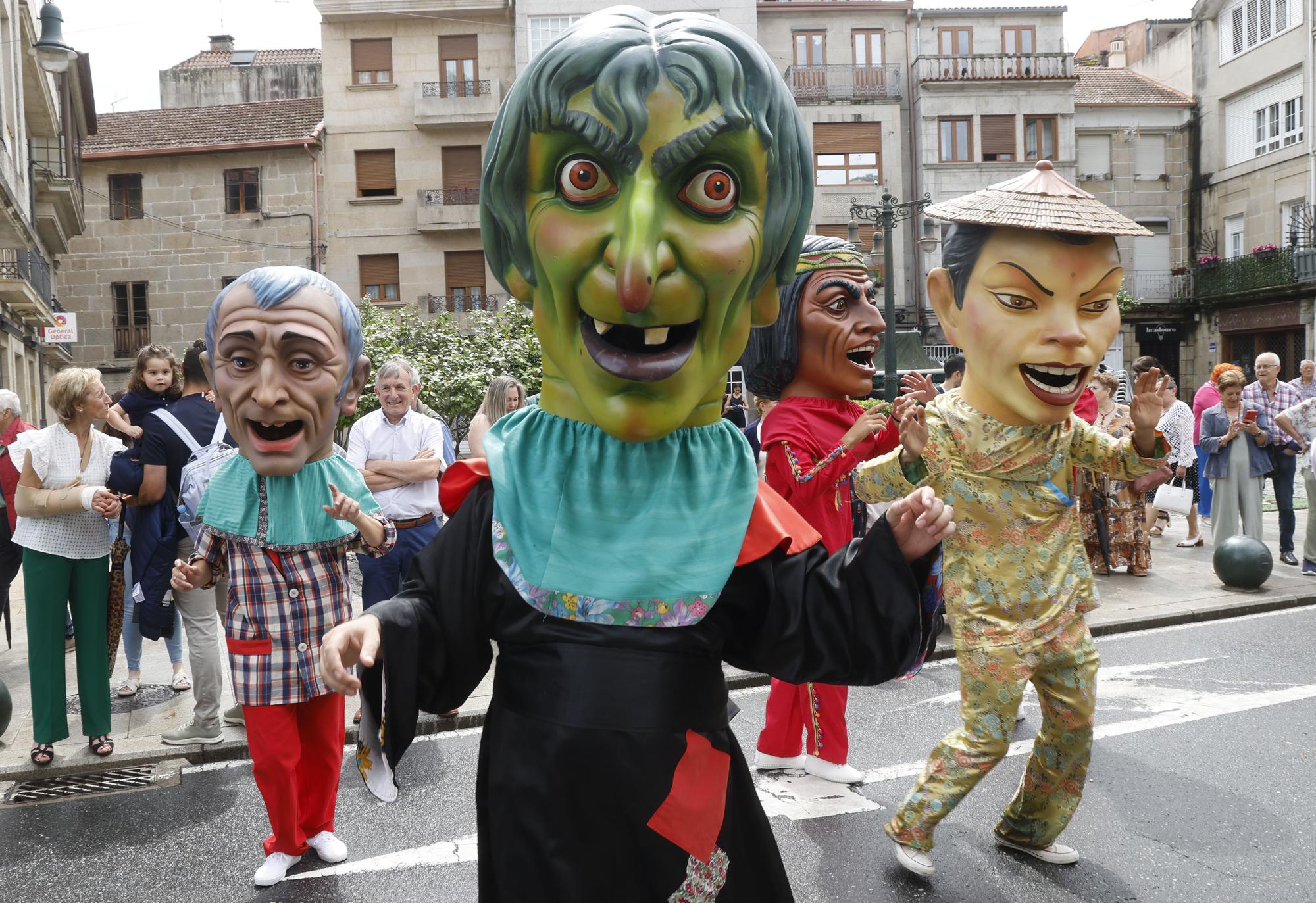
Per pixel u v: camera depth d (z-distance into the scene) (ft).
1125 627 23.13
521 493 6.43
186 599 16.26
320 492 11.87
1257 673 19.31
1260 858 11.79
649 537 6.24
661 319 5.95
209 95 106.42
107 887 11.84
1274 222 88.99
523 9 85.76
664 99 5.91
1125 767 14.65
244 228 87.15
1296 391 30.35
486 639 6.75
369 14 86.84
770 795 13.85
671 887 6.01
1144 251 98.32
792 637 6.46
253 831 13.41
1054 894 11.03
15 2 59.21
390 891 11.57
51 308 72.49
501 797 6.25
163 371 17.63
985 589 11.01
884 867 11.71
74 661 21.75
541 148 6.18
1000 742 10.98
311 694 11.70
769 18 93.35
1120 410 27.63
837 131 93.15
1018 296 10.57
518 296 6.74
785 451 12.87
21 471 15.38
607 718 6.03
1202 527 38.52
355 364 12.08
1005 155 92.32
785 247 6.65
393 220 88.38
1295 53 85.61
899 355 67.97
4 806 14.52
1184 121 97.25
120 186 87.25
